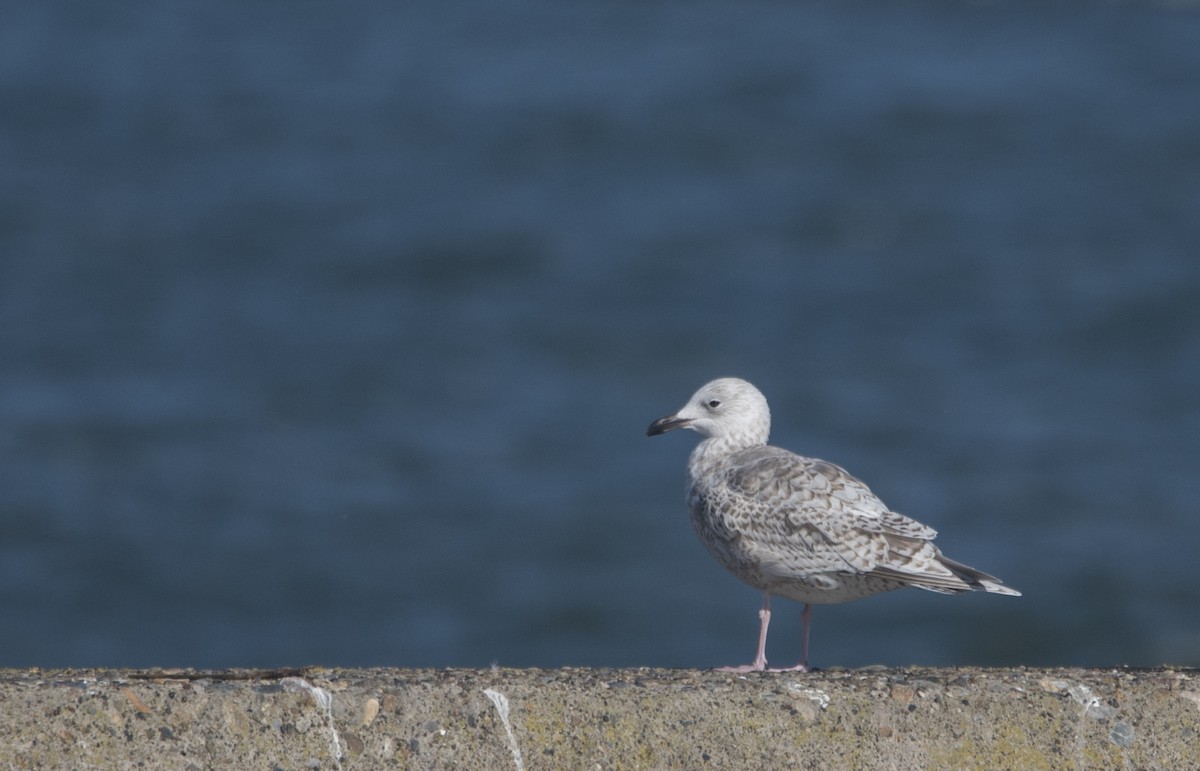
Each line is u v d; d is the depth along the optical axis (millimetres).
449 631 17094
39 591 17672
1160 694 5586
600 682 5566
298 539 19219
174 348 27453
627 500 20719
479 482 21250
